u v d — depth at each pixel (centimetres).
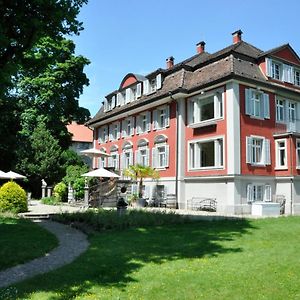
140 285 756
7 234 1355
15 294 691
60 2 1089
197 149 2733
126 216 1692
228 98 2483
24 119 3884
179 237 1327
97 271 858
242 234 1386
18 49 1056
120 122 3725
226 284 761
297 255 1020
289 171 2558
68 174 3244
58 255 1047
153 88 3259
